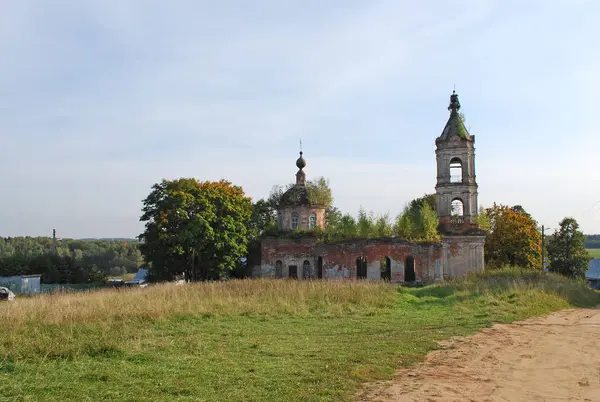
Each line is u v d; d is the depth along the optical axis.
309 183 64.25
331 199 64.31
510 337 19.83
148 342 17.17
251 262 62.72
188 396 11.42
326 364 14.48
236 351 16.31
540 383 13.30
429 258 52.81
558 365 15.33
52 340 17.00
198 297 29.34
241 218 59.31
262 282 38.81
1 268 67.62
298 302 29.11
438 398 11.73
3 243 142.00
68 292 37.16
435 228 53.88
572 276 80.19
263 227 81.44
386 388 12.47
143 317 22.48
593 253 122.19
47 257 72.06
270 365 14.33
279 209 62.16
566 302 33.56
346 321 23.91
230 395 11.49
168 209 54.78
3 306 24.27
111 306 24.47
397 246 53.75
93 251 144.38
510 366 15.09
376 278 53.88
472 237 53.00
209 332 20.09
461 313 26.89
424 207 55.62
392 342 18.08
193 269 55.78
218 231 55.31
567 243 84.31
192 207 55.72
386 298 32.03
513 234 68.12
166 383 12.40
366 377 13.30
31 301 26.70
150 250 55.91
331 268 56.28
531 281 38.62
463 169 54.28
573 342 19.03
